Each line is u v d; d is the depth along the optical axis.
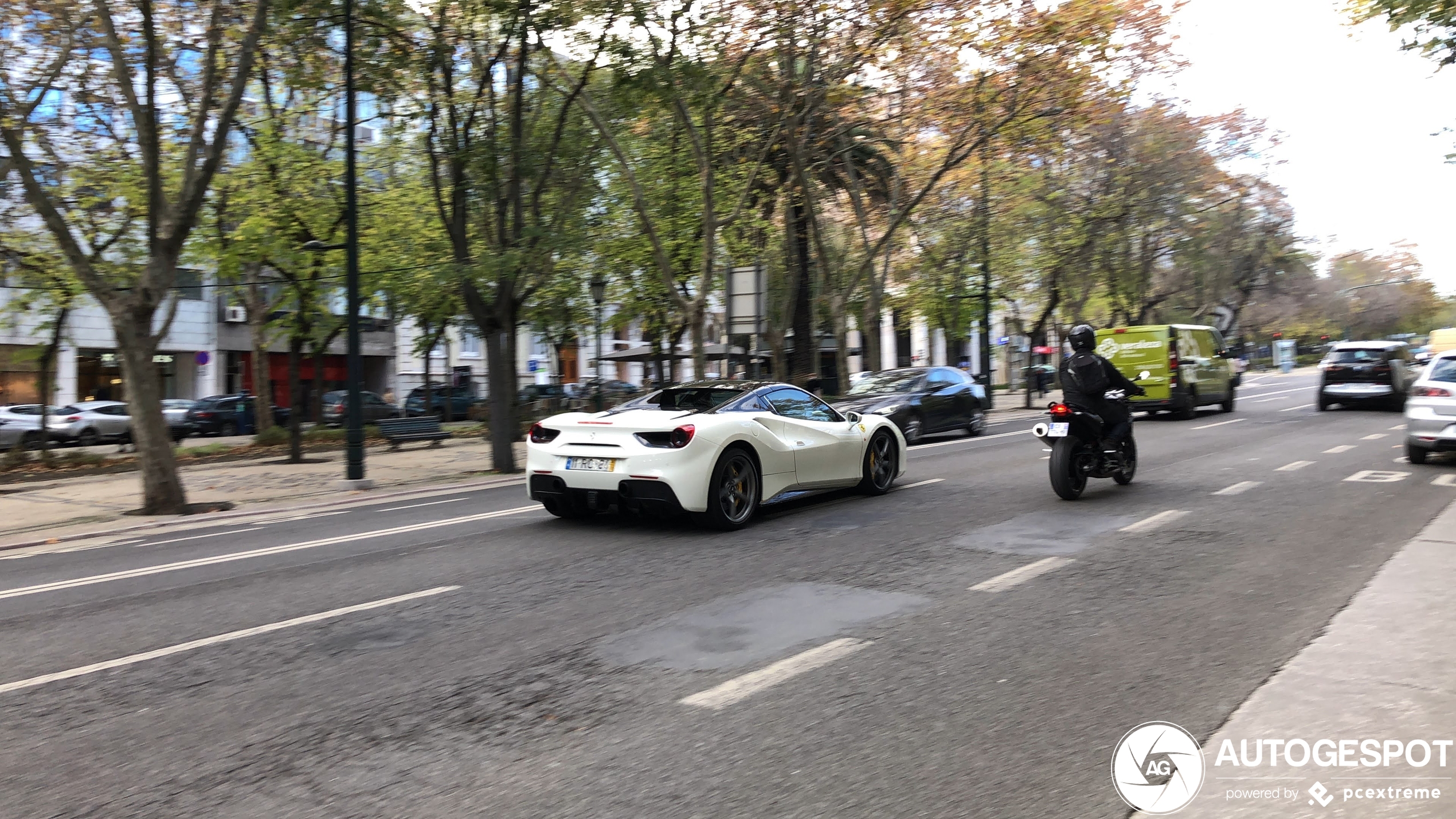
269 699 4.59
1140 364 23.81
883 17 19.38
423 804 3.41
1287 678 4.49
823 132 25.36
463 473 18.12
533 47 16.84
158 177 13.24
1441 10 11.82
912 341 63.78
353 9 15.85
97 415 30.55
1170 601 6.07
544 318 30.30
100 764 3.85
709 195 20.02
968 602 6.18
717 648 5.29
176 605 6.73
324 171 21.64
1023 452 16.72
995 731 3.97
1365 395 24.58
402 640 5.58
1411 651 4.84
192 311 40.22
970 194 30.05
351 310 16.25
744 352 32.62
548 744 3.94
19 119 12.85
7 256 19.66
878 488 11.38
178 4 13.77
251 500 14.82
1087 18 18.91
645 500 8.99
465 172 17.44
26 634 6.03
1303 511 9.46
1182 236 39.84
